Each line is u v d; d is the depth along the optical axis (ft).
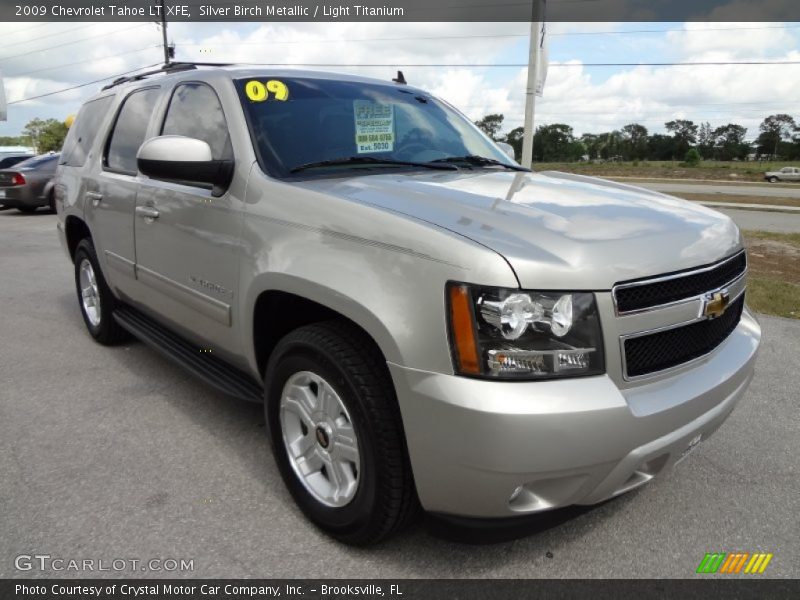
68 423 11.44
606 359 6.60
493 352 6.30
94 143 14.67
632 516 8.89
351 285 7.15
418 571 7.64
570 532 8.48
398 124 11.28
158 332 12.93
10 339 16.47
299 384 8.36
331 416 7.89
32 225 41.68
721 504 9.24
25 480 9.48
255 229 8.73
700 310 7.48
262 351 9.26
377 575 7.55
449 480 6.62
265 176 8.96
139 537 8.16
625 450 6.61
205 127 10.44
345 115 10.64
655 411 6.78
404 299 6.71
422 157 10.95
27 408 12.07
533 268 6.33
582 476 6.56
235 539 8.17
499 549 8.07
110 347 15.76
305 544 8.10
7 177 47.09
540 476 6.35
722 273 8.01
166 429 11.24
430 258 6.61
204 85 10.80
